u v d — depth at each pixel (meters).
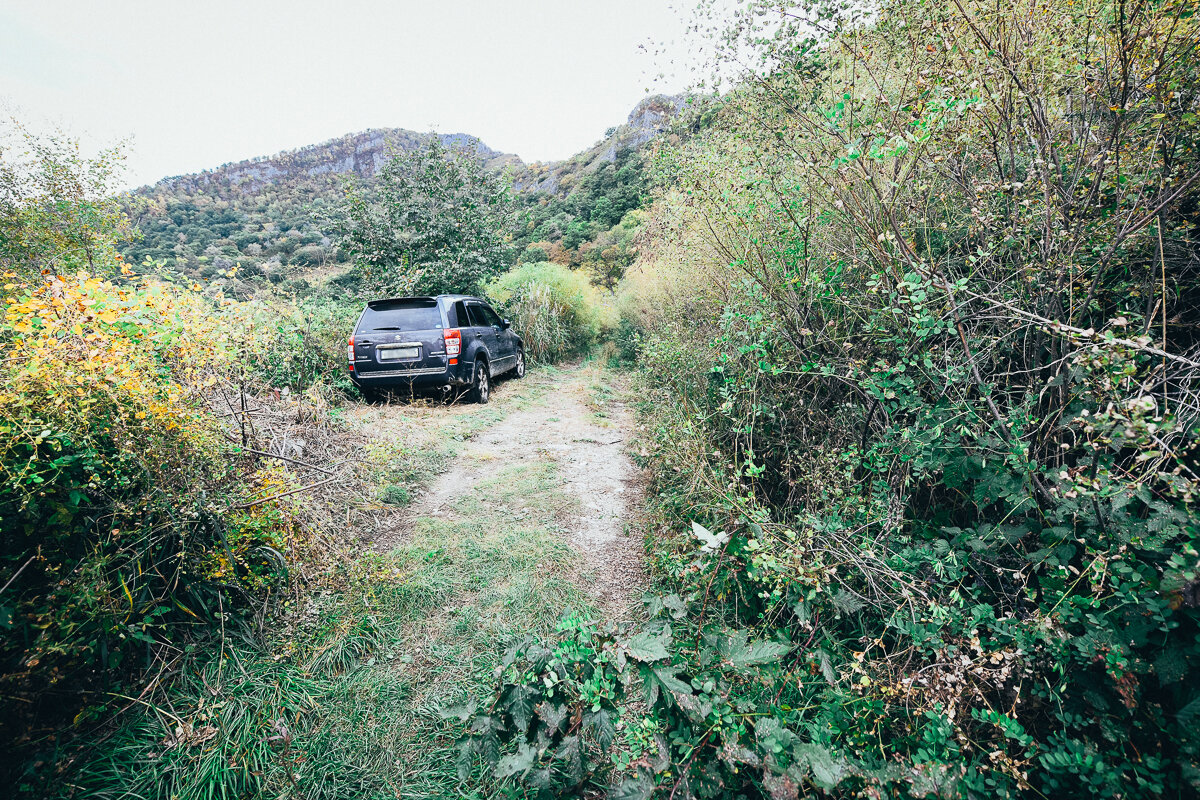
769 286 3.22
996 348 2.53
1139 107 1.96
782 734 1.52
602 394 8.59
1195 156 1.97
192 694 2.18
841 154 2.42
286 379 6.16
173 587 2.31
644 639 1.70
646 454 4.21
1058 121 2.47
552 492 4.50
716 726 1.54
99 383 2.06
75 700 1.98
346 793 1.89
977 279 2.66
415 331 6.87
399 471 4.67
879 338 2.79
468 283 11.49
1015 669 1.74
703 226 4.08
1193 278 2.21
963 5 2.30
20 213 8.11
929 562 2.22
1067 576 1.79
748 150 3.50
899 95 2.57
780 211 3.31
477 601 2.97
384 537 3.70
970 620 1.83
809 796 1.44
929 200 2.82
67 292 2.18
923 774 1.45
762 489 3.26
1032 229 2.27
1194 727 1.33
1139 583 1.58
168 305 2.66
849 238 3.21
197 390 2.78
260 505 2.78
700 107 3.94
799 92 3.15
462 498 4.39
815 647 2.19
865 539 2.29
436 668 2.49
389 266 10.80
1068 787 1.50
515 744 1.77
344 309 8.56
